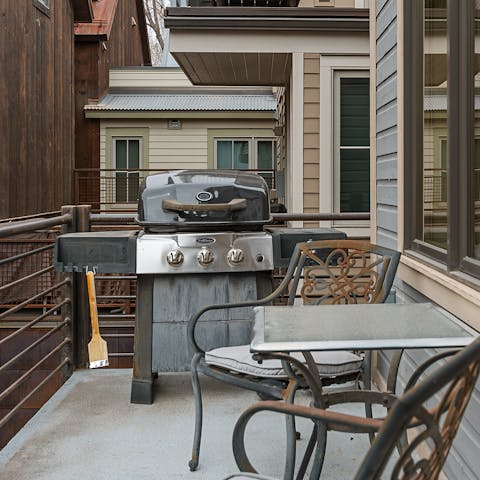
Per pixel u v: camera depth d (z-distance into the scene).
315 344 1.61
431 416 0.97
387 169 3.36
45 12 10.41
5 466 2.57
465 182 2.19
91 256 3.20
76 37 13.03
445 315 1.95
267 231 3.38
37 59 10.08
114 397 3.41
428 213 2.69
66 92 11.59
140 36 18.58
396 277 3.18
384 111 3.44
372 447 0.90
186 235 3.20
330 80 6.01
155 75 14.31
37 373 5.86
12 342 5.92
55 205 10.91
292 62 6.02
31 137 9.80
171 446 2.76
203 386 3.58
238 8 5.64
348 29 5.75
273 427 2.96
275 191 8.48
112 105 13.06
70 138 11.84
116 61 15.14
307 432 2.91
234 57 6.09
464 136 2.20
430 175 2.65
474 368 1.01
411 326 1.81
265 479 1.40
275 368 2.24
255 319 1.95
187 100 13.72
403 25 2.94
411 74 2.92
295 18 5.69
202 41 5.76
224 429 2.94
